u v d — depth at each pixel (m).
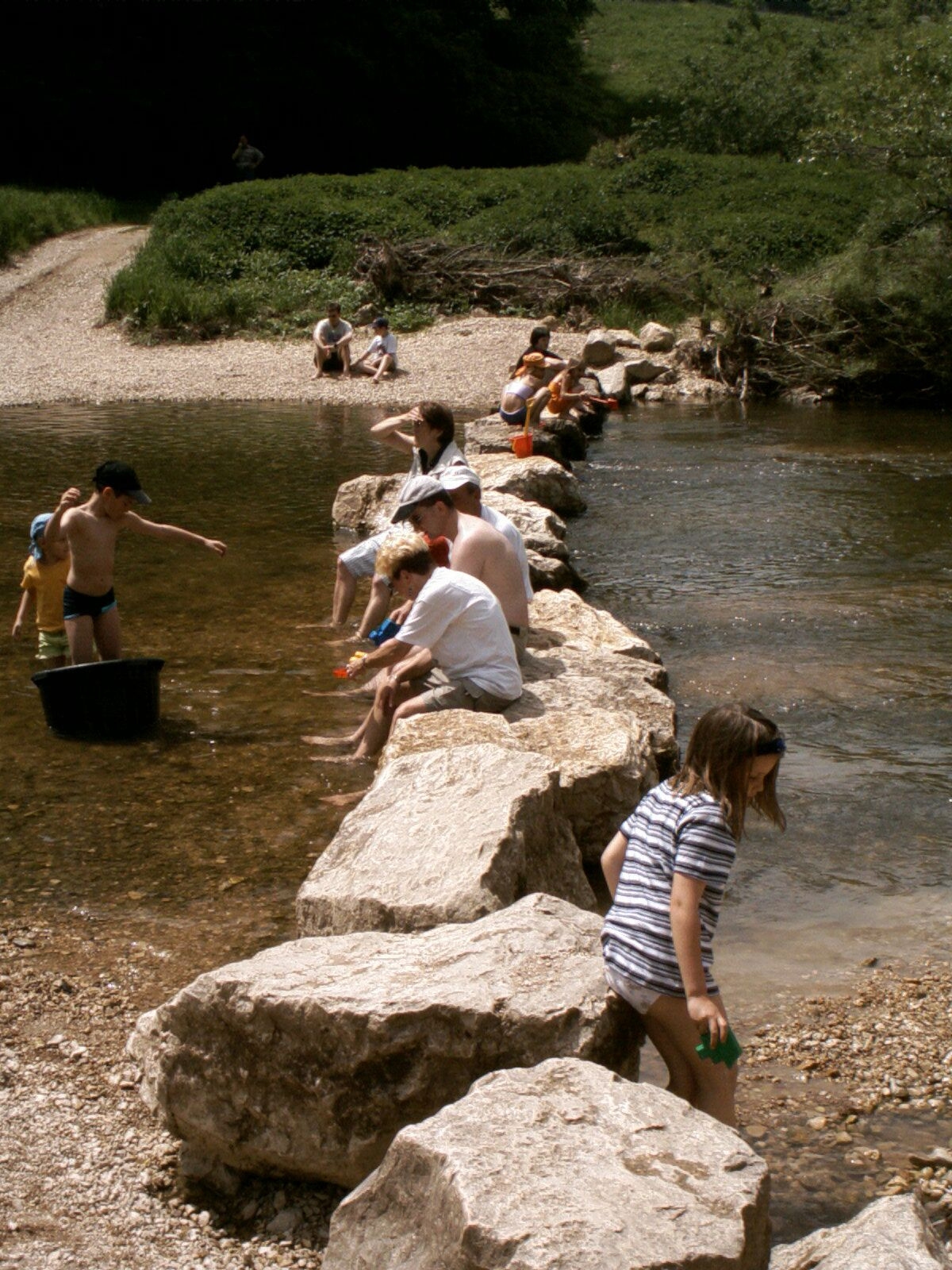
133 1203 3.26
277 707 6.88
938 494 12.70
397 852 4.28
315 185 28.83
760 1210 2.57
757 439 16.30
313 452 14.60
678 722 6.75
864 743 6.48
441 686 6.04
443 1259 2.50
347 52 40.97
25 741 6.42
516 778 4.52
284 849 5.31
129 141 40.56
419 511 6.56
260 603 8.73
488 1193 2.51
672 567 10.03
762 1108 3.68
